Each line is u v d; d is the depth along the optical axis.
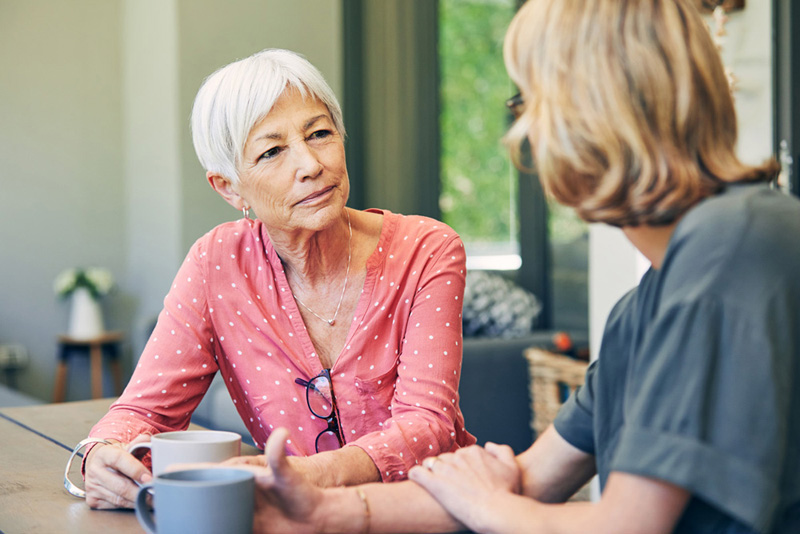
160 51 4.72
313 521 0.89
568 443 1.00
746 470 0.70
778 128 2.78
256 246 1.37
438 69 4.91
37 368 5.17
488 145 5.10
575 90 0.78
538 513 0.85
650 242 0.84
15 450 1.42
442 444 1.21
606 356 0.92
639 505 0.74
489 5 5.10
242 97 1.22
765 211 0.75
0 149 5.05
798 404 0.74
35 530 0.99
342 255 1.35
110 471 1.08
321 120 1.25
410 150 4.84
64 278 4.98
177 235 4.65
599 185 0.79
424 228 1.38
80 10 5.23
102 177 5.33
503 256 5.16
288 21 4.75
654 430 0.73
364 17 4.72
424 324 1.31
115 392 5.14
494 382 3.84
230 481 0.80
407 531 0.91
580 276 4.84
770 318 0.72
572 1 0.79
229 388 1.42
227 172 1.28
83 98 5.26
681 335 0.73
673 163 0.76
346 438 1.33
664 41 0.77
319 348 1.36
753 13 2.82
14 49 5.07
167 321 1.35
